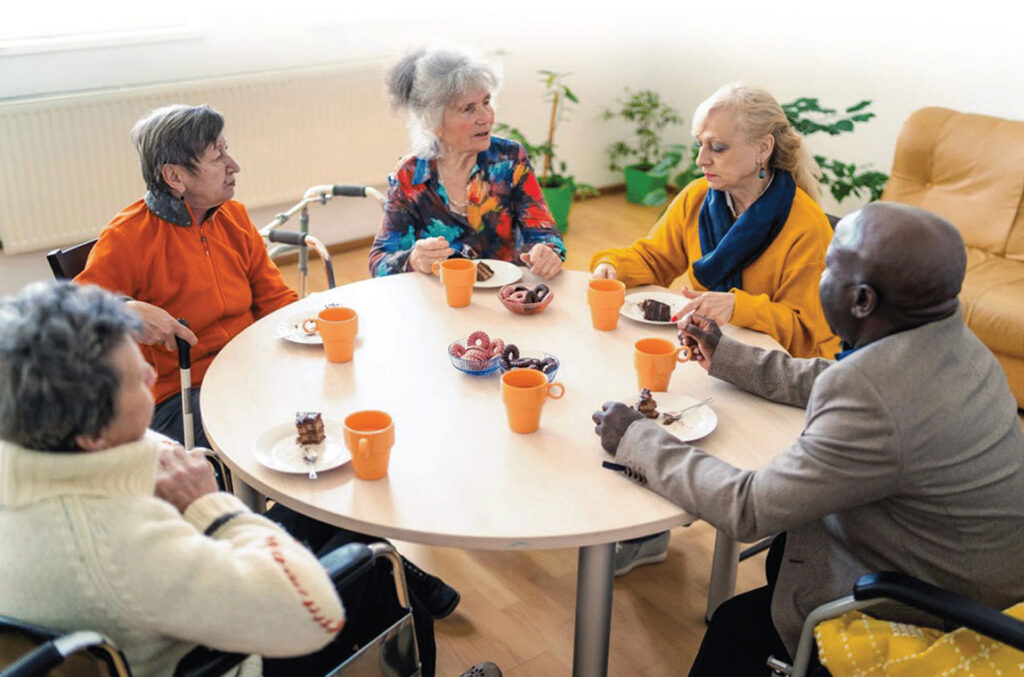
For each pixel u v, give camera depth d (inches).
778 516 50.8
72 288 39.9
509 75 188.4
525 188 97.4
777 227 82.0
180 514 44.1
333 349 68.3
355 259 171.9
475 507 52.3
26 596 40.3
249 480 55.4
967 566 51.0
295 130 157.0
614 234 189.3
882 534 52.6
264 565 40.9
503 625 82.4
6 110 126.3
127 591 39.3
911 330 49.9
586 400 64.0
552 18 189.9
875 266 49.0
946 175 137.2
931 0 156.7
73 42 133.2
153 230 81.9
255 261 90.7
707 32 196.7
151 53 141.4
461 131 90.6
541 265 85.1
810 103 153.9
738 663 59.8
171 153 78.5
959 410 48.8
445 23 174.2
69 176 135.6
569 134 205.0
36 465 39.0
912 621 53.1
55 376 37.4
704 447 58.5
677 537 95.6
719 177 82.0
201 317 84.6
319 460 56.1
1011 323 116.0
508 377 59.6
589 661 61.8
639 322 76.6
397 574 52.1
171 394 82.6
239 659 44.4
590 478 55.6
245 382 65.9
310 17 155.9
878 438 48.2
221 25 146.9
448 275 77.7
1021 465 51.3
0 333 37.5
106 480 39.9
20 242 134.3
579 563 59.3
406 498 53.0
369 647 51.8
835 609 51.6
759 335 74.0
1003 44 149.2
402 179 95.0
